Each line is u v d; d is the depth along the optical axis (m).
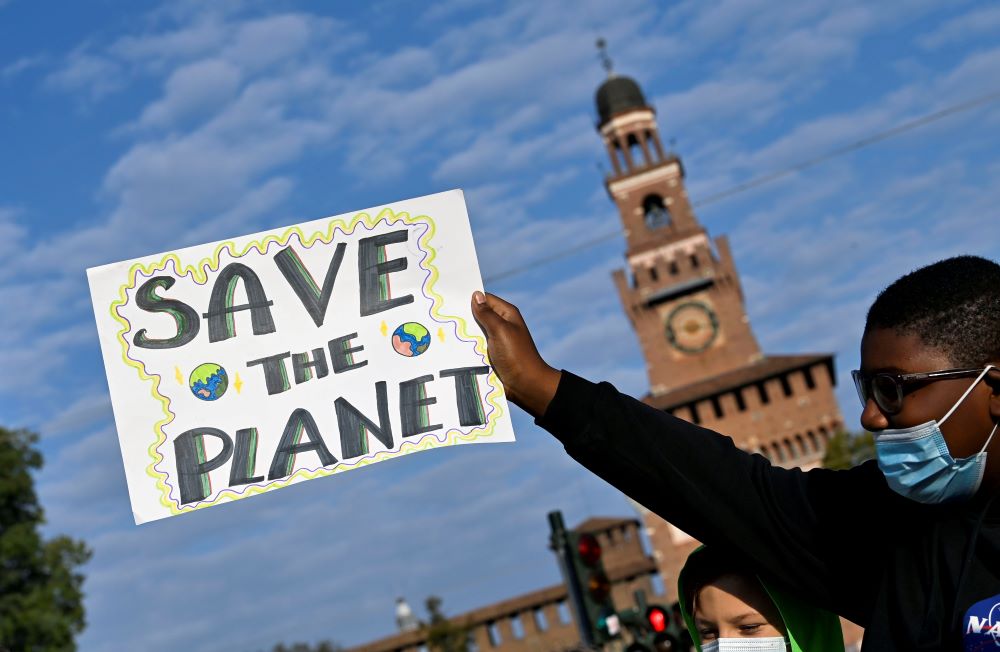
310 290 3.23
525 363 3.04
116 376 3.15
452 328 3.22
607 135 77.94
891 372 2.40
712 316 76.38
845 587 2.71
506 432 3.17
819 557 2.72
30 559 45.62
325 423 3.18
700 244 76.25
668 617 12.72
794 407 75.25
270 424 3.17
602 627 12.91
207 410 3.16
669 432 2.84
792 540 2.73
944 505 2.47
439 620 79.25
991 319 2.36
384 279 3.25
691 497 2.79
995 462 2.38
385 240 3.26
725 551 2.82
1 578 45.38
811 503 2.74
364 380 3.20
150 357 3.17
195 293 3.20
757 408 75.25
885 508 2.61
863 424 2.47
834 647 2.85
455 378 3.19
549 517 13.23
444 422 3.18
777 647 2.84
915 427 2.38
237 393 3.18
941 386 2.36
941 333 2.36
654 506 2.86
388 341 3.22
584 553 13.14
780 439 75.06
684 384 76.06
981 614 2.31
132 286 3.18
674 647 12.62
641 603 13.06
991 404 2.36
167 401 3.15
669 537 74.06
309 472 3.16
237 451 3.15
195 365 3.17
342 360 3.21
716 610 2.88
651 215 77.50
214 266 3.22
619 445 2.83
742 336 76.06
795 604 2.82
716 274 76.06
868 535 2.65
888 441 2.42
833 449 62.38
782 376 75.62
